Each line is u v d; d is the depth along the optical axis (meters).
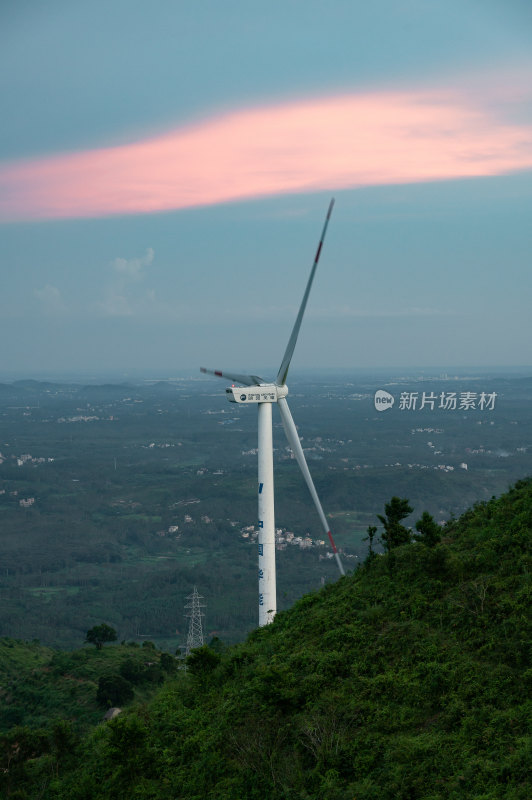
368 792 25.11
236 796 28.12
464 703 27.22
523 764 23.66
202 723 34.50
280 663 35.12
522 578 32.38
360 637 33.88
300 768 27.92
